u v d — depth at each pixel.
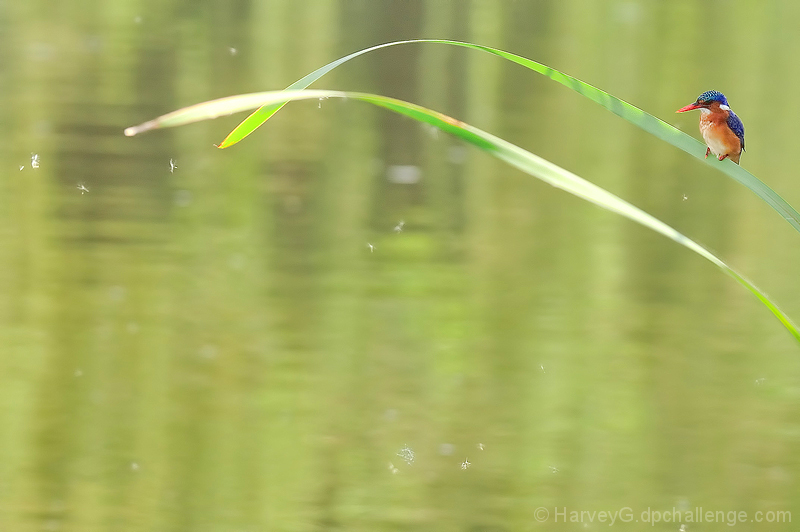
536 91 28.88
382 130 23.77
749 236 17.30
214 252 15.12
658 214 18.30
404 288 14.12
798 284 14.96
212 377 11.34
